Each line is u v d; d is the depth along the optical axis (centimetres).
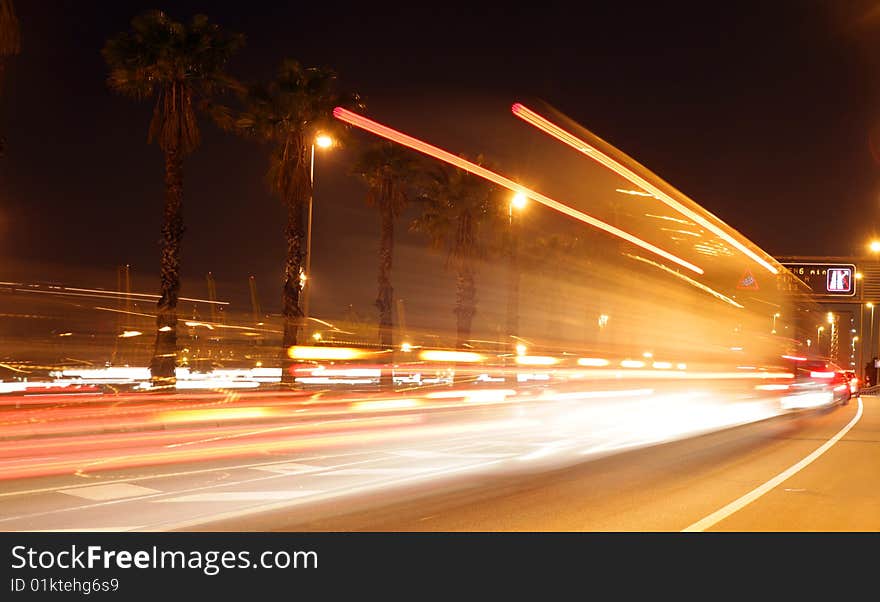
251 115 3616
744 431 2311
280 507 1087
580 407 2930
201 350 4203
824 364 3538
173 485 1267
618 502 1122
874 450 1805
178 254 2998
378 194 4591
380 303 4519
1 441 1686
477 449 1778
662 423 2548
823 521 1002
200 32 3056
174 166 3008
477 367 3791
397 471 1427
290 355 3550
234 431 2020
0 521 994
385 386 3762
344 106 3662
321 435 1989
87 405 2300
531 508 1075
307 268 3678
